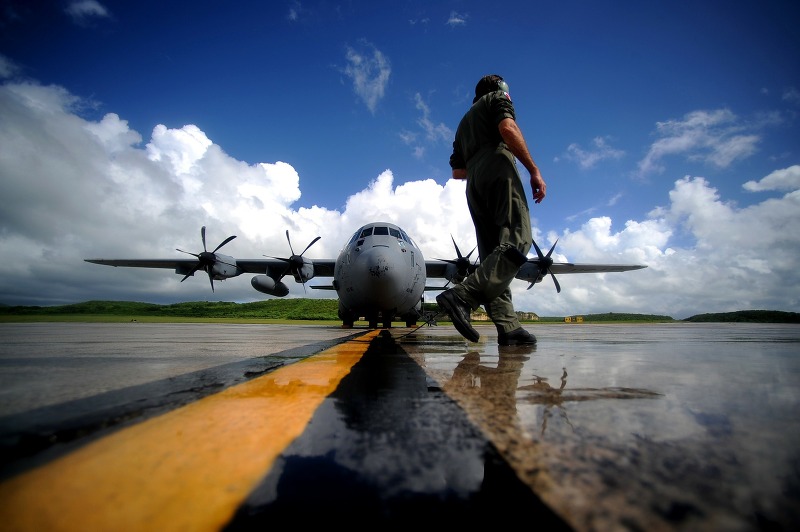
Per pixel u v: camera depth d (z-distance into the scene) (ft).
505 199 13.19
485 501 1.75
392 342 15.72
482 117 13.78
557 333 26.40
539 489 1.90
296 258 53.83
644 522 1.58
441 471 2.14
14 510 1.63
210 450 2.50
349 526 1.49
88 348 12.08
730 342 15.70
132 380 5.59
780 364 7.77
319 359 8.76
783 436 2.88
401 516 1.59
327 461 2.30
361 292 38.86
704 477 2.10
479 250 15.65
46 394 4.46
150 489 1.90
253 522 1.54
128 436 2.80
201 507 1.70
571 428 3.03
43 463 2.25
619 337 20.43
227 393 4.54
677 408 3.77
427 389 4.79
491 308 13.98
